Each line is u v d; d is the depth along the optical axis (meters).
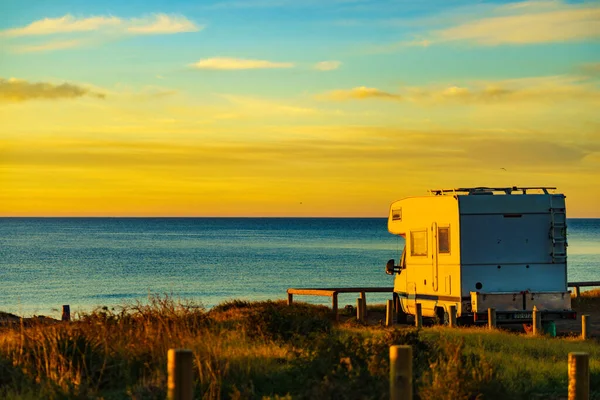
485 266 21.25
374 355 10.83
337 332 17.38
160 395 9.74
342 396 9.26
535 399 10.63
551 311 21.02
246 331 15.36
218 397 9.63
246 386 10.24
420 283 22.86
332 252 112.56
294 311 17.23
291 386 10.49
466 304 21.11
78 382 10.38
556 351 15.52
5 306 45.22
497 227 21.34
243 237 178.25
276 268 79.88
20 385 10.63
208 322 15.47
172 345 12.34
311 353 11.24
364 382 9.54
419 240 22.88
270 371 11.52
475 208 21.31
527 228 21.45
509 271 21.33
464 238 21.25
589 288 54.81
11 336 13.51
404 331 13.05
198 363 10.57
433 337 16.38
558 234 21.47
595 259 98.38
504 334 18.50
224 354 12.01
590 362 13.59
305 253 109.56
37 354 11.81
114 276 69.75
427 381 10.05
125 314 14.62
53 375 10.66
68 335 12.19
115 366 11.39
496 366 12.10
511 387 10.92
